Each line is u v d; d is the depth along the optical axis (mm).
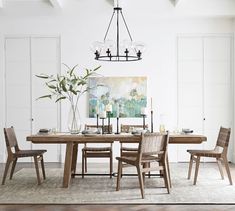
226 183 5098
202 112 7262
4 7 6918
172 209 3893
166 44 7234
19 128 7320
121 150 5695
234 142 7129
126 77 7227
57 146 7309
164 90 7230
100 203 4102
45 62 7301
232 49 7223
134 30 7227
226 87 7254
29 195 4449
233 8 6762
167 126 7234
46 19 7242
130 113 7207
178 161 7242
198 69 7250
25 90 7320
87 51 7250
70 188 4809
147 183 5102
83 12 6824
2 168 6473
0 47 7281
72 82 5723
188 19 7215
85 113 7234
